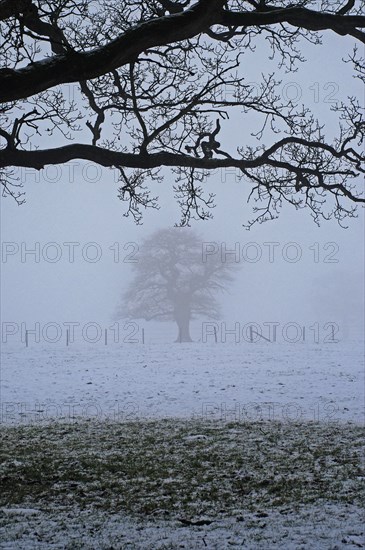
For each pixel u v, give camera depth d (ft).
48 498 34.47
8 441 55.57
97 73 36.55
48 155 48.06
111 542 26.23
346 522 29.32
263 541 26.35
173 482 38.37
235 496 34.86
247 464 44.06
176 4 48.42
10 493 35.55
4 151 47.60
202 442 54.03
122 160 49.60
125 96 56.24
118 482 38.40
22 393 95.61
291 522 29.40
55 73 35.70
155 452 49.24
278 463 44.32
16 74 35.04
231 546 25.66
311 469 42.04
